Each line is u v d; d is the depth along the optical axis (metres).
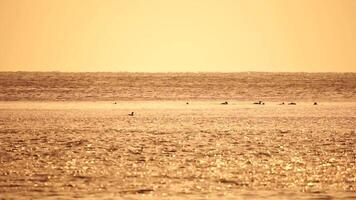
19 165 116.56
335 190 95.44
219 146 145.12
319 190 95.38
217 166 115.88
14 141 155.12
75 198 90.06
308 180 102.62
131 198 90.25
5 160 122.75
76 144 148.88
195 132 178.25
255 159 124.81
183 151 136.12
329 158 126.38
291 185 98.75
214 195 92.19
